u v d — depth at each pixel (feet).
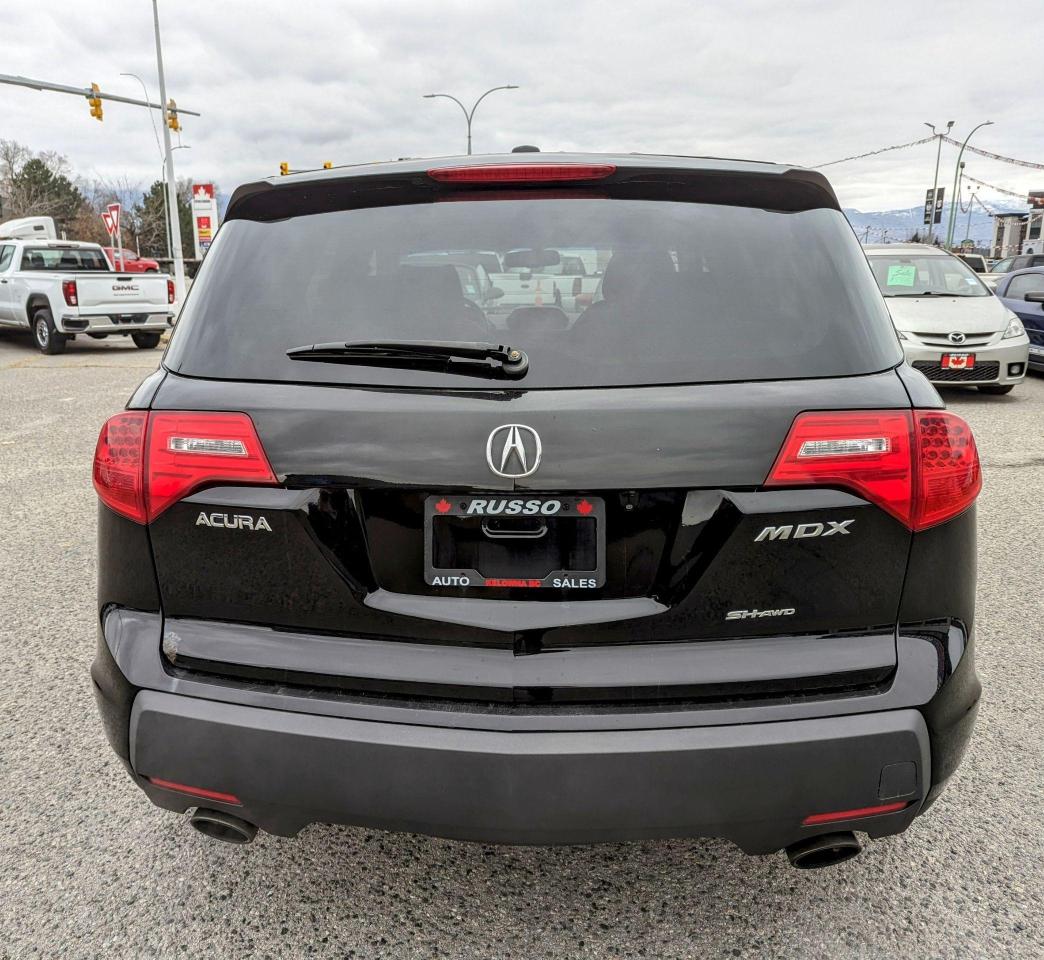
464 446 5.89
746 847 6.15
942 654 6.23
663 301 6.25
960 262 39.52
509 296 6.39
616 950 7.17
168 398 6.42
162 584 6.50
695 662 6.00
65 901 7.73
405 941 7.27
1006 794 9.31
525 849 8.50
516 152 7.36
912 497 6.07
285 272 6.73
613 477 5.83
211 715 6.16
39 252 59.16
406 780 5.86
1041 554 17.28
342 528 6.14
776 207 6.84
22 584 15.60
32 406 35.42
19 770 9.79
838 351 6.21
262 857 8.34
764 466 5.87
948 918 7.51
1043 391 38.78
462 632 6.09
